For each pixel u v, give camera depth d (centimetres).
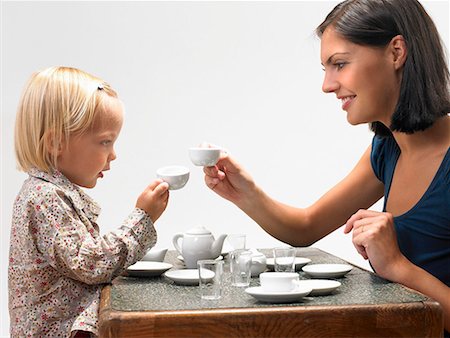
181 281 183
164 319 145
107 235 188
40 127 197
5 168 386
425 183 198
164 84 386
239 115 391
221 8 389
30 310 186
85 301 187
